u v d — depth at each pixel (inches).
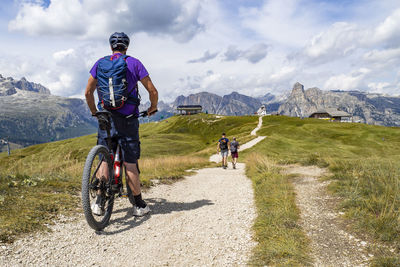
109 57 138.5
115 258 107.0
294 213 155.9
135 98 140.7
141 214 159.0
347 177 239.0
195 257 110.2
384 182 194.2
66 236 119.9
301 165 396.2
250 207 186.4
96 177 136.6
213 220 158.7
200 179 359.9
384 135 2423.7
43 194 169.0
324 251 110.6
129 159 148.9
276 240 120.0
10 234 109.6
